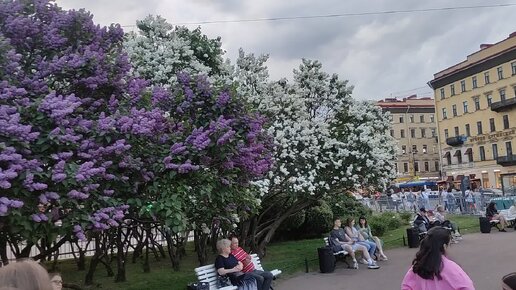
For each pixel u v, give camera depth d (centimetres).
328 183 1241
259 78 1267
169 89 771
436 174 8488
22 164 472
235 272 811
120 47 723
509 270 1004
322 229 1747
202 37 1195
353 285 954
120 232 1051
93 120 599
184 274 1138
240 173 748
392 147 1493
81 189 522
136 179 606
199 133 642
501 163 5934
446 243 402
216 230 1223
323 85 1352
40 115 520
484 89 6209
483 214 2183
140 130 574
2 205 439
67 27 664
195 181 654
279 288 951
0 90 531
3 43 550
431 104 8650
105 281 1063
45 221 507
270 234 1336
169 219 593
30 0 655
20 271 169
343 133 1277
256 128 714
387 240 1636
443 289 386
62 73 607
